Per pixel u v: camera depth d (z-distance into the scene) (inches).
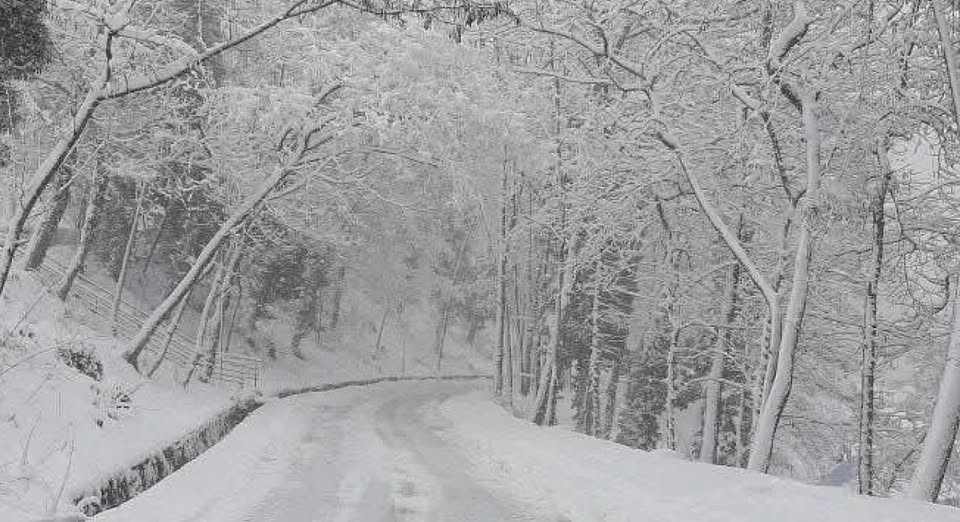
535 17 716.0
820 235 565.3
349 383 1772.9
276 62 989.8
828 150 599.2
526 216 1069.8
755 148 626.2
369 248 2206.0
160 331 1338.6
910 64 533.0
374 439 737.6
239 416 884.6
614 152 751.7
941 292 658.8
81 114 467.5
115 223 1508.4
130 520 313.3
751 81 642.8
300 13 515.8
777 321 585.3
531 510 420.2
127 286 1584.6
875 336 620.4
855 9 514.0
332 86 912.3
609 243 921.5
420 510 406.3
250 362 1663.4
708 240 909.8
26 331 548.4
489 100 941.2
